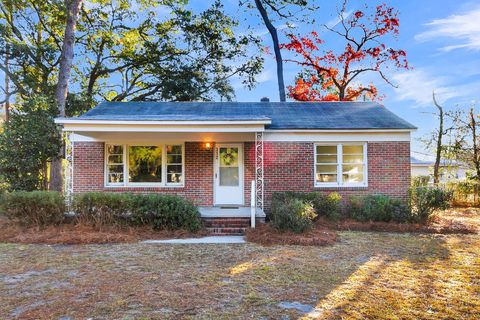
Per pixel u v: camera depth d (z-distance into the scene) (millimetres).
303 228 10094
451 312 4711
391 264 7160
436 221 12180
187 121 11461
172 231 10367
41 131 14641
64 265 7066
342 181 13523
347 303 5035
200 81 26109
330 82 29188
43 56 21625
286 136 13484
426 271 6668
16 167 14195
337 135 13445
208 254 8023
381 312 4703
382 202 11836
